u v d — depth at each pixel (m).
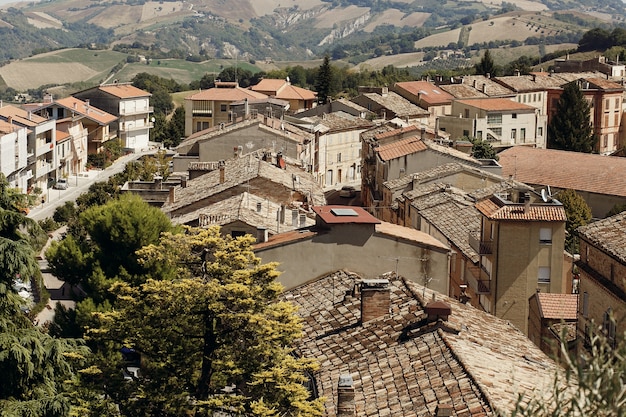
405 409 34.12
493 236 71.12
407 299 44.03
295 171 106.62
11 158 140.50
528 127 176.12
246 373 39.22
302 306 49.19
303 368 39.41
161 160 145.50
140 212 71.06
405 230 59.47
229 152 126.38
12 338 40.19
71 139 178.88
